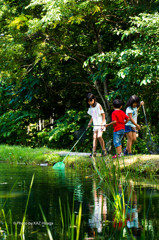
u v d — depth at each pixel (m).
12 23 10.56
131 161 6.93
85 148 12.80
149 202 3.65
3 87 16.22
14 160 10.59
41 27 10.29
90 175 6.48
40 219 3.05
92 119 8.47
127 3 11.27
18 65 11.91
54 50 12.61
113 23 12.15
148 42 9.26
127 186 4.89
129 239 2.44
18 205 3.63
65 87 14.43
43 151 10.84
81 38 12.81
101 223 2.89
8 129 16.23
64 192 4.43
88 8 10.02
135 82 10.05
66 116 14.23
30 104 15.63
